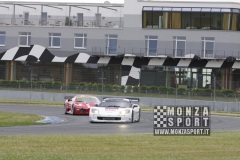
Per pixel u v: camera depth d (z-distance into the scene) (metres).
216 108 173.25
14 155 41.47
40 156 41.28
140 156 42.50
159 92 192.75
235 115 146.88
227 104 171.25
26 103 172.50
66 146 48.94
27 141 52.41
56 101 191.25
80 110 120.56
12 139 54.16
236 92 186.00
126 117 94.81
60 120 99.94
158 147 49.09
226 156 43.47
